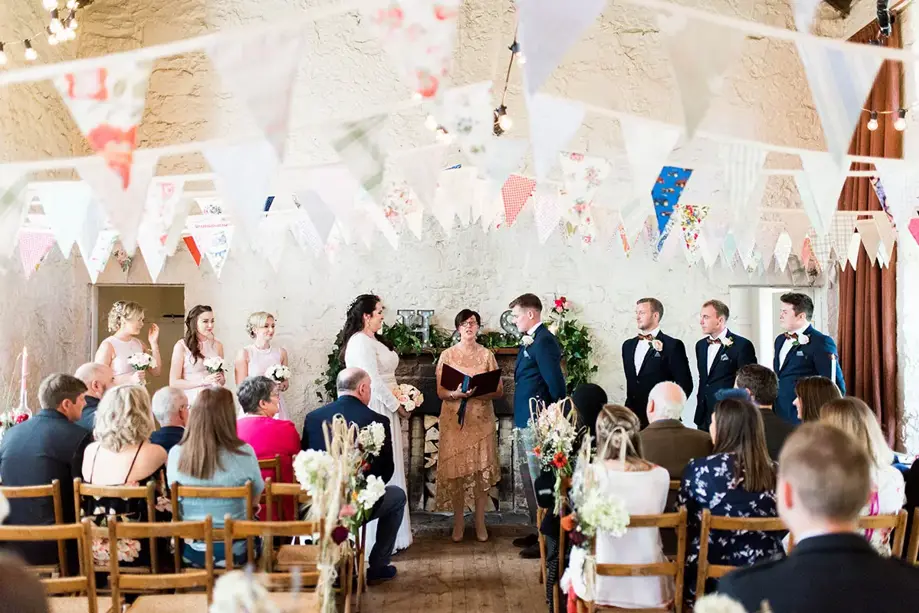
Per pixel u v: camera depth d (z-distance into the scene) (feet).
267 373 18.42
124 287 28.43
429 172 9.49
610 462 9.31
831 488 4.72
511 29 21.49
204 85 21.72
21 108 18.40
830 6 21.35
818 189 9.27
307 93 21.77
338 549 8.73
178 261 21.90
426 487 20.56
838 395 11.46
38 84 19.22
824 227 9.27
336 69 21.80
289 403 21.80
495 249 21.88
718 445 9.22
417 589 14.20
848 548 4.69
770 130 21.57
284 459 12.50
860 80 6.73
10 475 10.77
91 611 8.60
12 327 18.33
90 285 21.95
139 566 10.75
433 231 21.85
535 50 5.16
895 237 14.85
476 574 15.08
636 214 14.47
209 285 21.93
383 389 16.08
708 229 14.78
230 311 21.90
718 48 5.98
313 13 6.03
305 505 11.23
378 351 16.48
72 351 21.49
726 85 21.57
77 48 21.26
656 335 17.84
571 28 5.16
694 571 9.09
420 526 18.90
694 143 21.70
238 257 21.94
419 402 16.96
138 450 10.65
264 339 19.48
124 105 6.70
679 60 5.98
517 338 21.15
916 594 4.56
